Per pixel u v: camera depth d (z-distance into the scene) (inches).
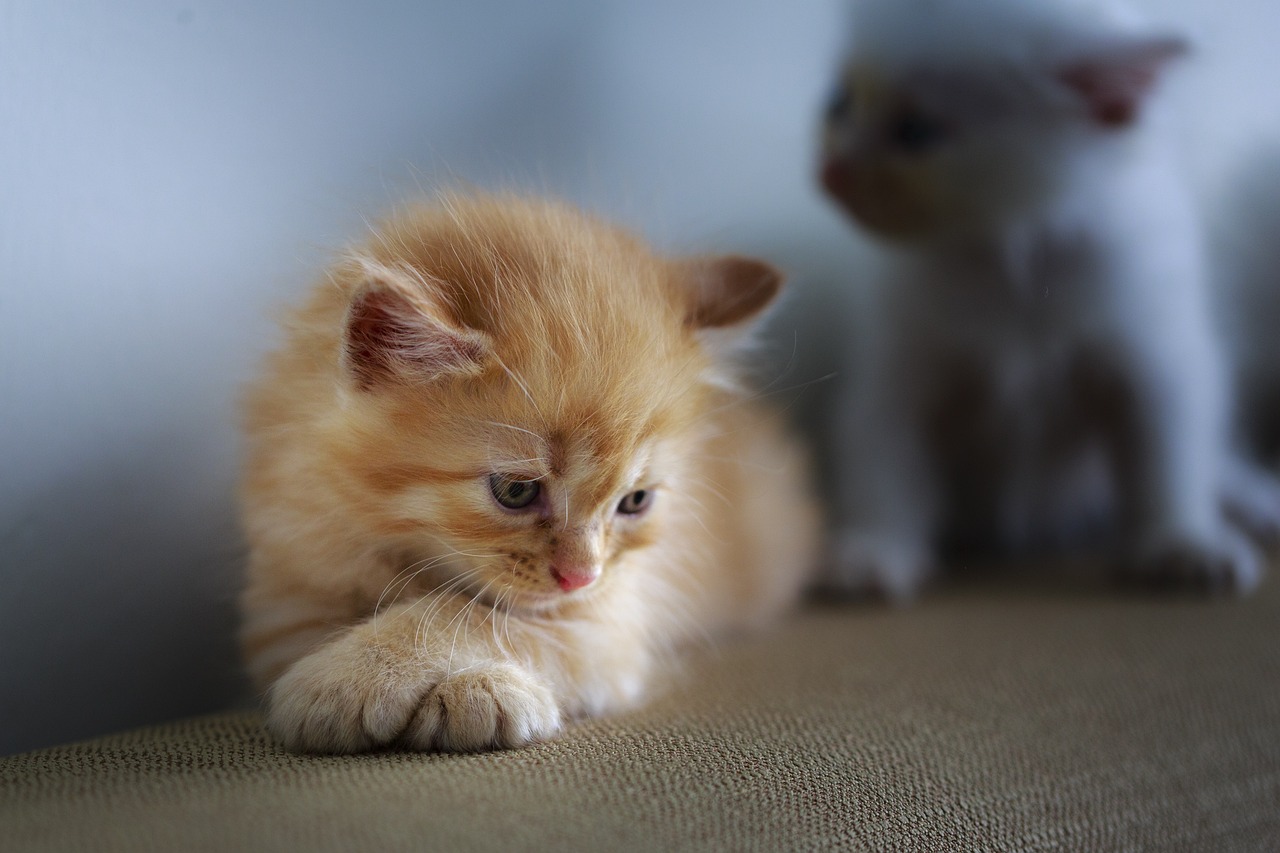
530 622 14.4
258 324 15.7
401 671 13.3
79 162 14.6
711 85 20.0
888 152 18.8
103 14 14.6
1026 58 18.4
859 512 20.2
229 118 15.5
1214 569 18.4
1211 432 19.7
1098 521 22.2
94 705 15.2
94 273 14.8
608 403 14.1
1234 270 21.3
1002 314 19.5
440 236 14.8
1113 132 18.7
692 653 16.7
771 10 20.2
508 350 13.9
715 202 20.2
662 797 12.4
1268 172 21.1
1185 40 18.5
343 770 12.5
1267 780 13.6
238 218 15.7
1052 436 20.4
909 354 20.1
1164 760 13.8
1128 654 16.2
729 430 17.8
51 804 12.0
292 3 15.8
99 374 14.9
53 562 14.8
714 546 17.3
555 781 12.5
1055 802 13.1
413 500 14.1
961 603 18.6
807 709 14.4
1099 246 19.0
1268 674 15.6
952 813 12.7
